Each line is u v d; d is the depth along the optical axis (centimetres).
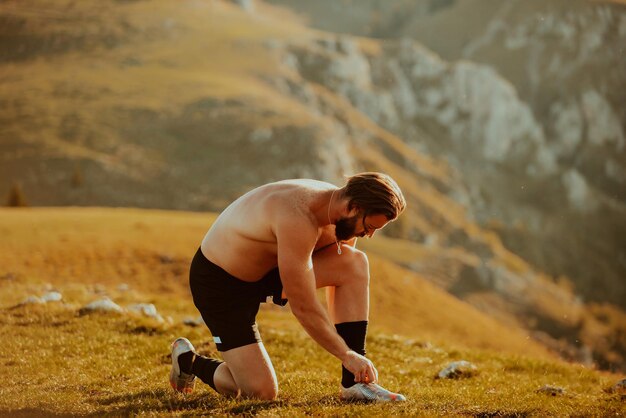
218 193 18162
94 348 1065
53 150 18412
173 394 753
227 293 678
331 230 675
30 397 734
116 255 5681
